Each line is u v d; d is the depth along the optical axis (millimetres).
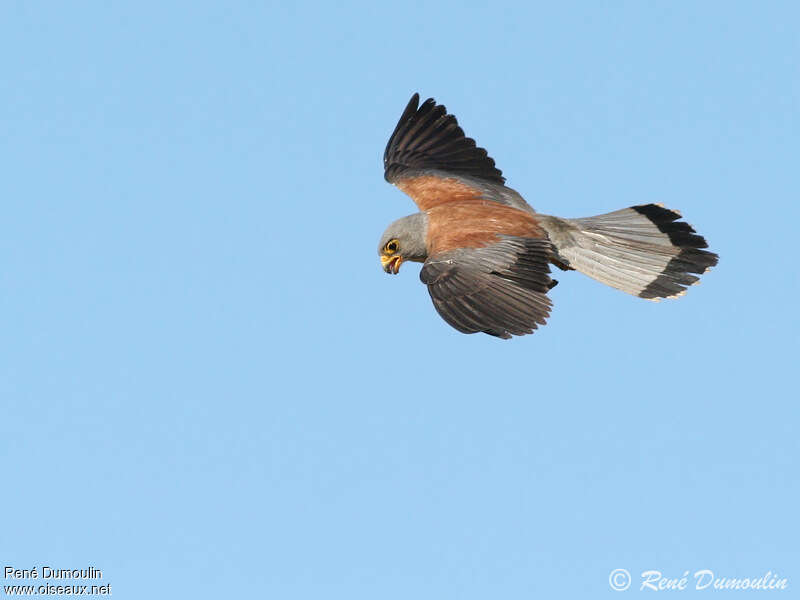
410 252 14922
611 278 14781
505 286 13586
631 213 15156
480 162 16094
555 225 14953
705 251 14852
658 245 14930
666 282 14695
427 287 13695
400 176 16141
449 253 13938
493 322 13148
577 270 14906
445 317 13320
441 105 16609
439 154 16344
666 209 15023
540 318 13289
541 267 14023
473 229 14289
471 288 13508
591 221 15148
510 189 15719
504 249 13992
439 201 15398
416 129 16641
